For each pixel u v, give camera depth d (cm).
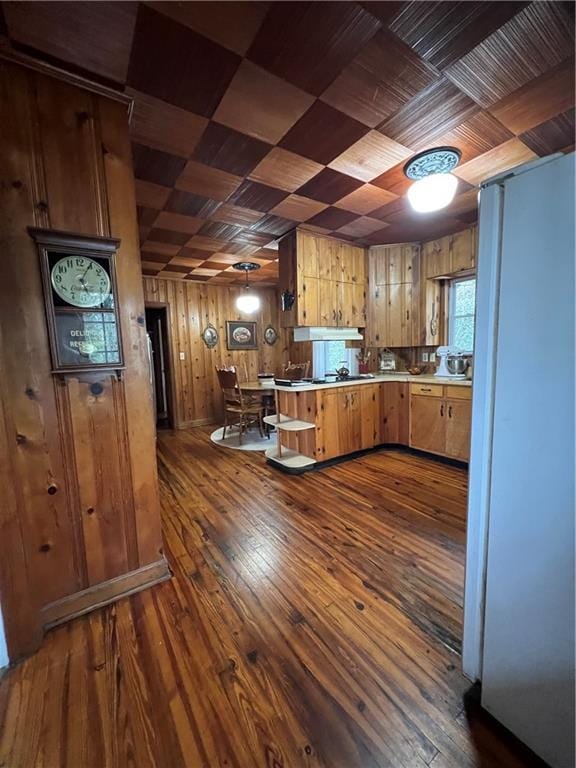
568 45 136
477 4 118
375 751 99
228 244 381
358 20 122
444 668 124
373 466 345
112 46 129
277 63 141
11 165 133
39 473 143
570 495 85
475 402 108
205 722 108
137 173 227
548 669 91
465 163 225
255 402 479
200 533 224
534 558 93
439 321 402
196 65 140
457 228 346
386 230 347
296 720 108
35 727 107
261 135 189
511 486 98
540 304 88
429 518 236
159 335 588
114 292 157
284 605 157
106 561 162
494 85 156
